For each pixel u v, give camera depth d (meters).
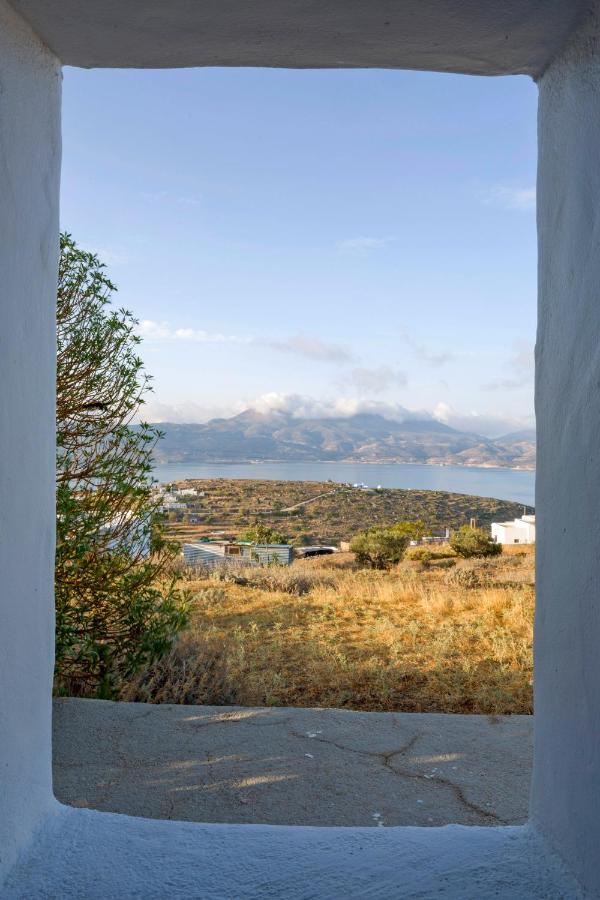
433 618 7.73
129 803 2.59
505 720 3.54
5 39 1.65
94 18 1.71
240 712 3.59
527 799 2.66
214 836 1.89
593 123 1.64
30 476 1.81
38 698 1.87
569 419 1.74
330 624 7.44
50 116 1.92
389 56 1.89
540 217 1.98
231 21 1.72
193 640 5.80
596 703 1.55
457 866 1.72
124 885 1.63
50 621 1.96
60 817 1.93
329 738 3.26
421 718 3.55
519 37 1.77
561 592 1.77
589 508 1.61
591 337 1.63
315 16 1.70
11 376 1.68
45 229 1.90
